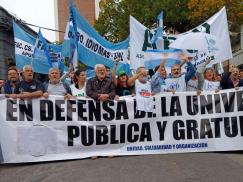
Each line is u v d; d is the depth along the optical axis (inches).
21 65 440.5
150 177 234.5
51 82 309.0
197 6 882.8
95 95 302.0
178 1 1138.0
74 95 331.0
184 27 1197.1
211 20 377.7
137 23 369.7
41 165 280.8
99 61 389.1
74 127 299.0
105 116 304.8
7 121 287.0
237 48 1252.5
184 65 369.1
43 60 446.3
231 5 844.6
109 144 304.2
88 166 268.4
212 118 315.3
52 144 293.6
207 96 316.8
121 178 234.4
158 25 385.1
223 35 375.6
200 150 312.7
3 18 837.2
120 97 307.9
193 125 314.0
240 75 408.2
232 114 315.3
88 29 374.9
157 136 310.3
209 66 361.7
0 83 352.5
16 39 438.0
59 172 256.1
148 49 369.4
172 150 310.5
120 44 399.9
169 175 237.9
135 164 268.7
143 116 309.4
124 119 307.4
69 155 295.6
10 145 285.4
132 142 307.6
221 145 313.3
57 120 295.9
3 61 852.6
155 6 1128.8
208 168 254.5
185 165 263.1
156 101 312.3
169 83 342.0
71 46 363.9
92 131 301.9
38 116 292.2
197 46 339.9
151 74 384.5
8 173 261.6
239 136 313.6
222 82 361.1
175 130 312.3
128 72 405.7
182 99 315.0
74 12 362.0
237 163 269.3
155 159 284.4
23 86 296.0
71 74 359.3
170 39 377.4
